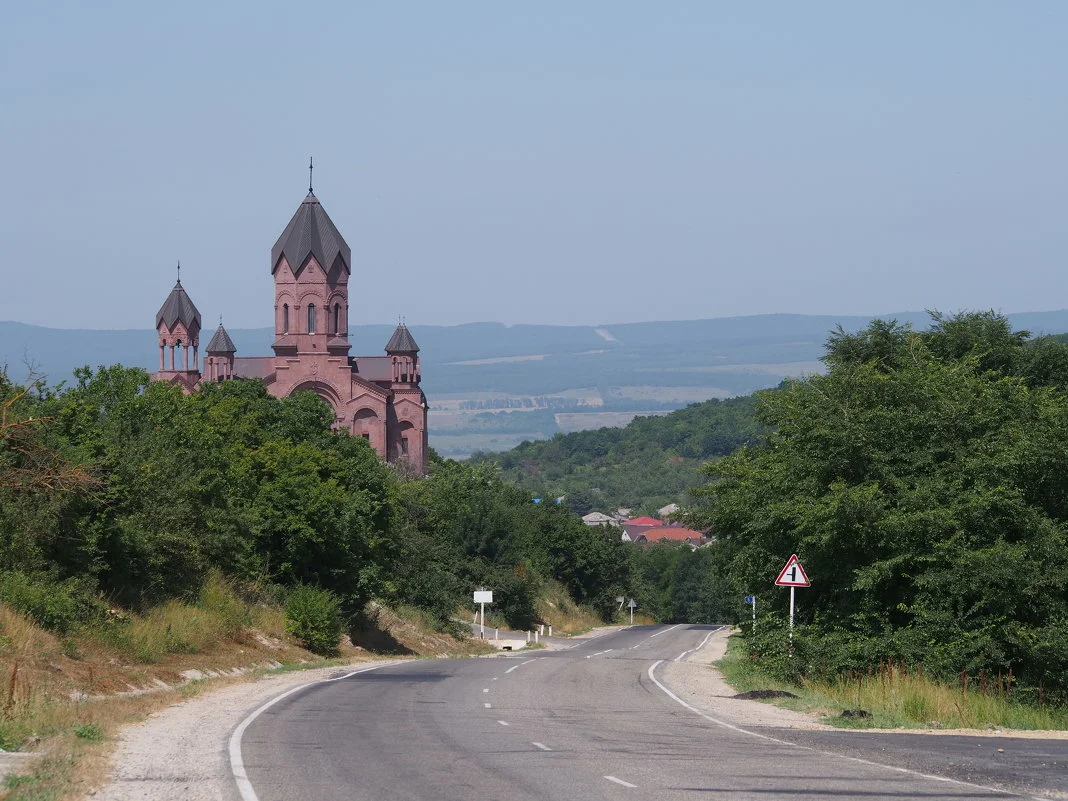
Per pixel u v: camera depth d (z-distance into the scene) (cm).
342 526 9525
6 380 6612
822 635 6488
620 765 3064
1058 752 3500
